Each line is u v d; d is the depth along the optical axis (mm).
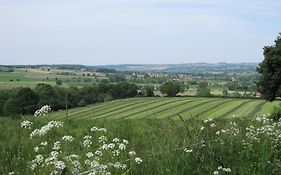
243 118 9805
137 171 5355
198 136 6648
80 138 9273
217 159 6031
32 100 35469
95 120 13625
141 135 9398
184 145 6262
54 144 6254
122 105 71125
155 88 102688
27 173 4988
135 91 85875
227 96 86875
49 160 5121
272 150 6574
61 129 10477
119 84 83875
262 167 5977
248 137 6977
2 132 9328
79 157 5711
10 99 30219
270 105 61906
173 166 5578
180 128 7117
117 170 5281
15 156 5648
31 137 6543
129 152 5871
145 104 72312
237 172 5801
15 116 13023
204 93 95000
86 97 70000
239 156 6180
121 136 9367
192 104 70500
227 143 6523
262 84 60875
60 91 41250
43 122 10555
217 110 62156
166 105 70562
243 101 73062
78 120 13227
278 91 58656
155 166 5508
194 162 5887
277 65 58656
